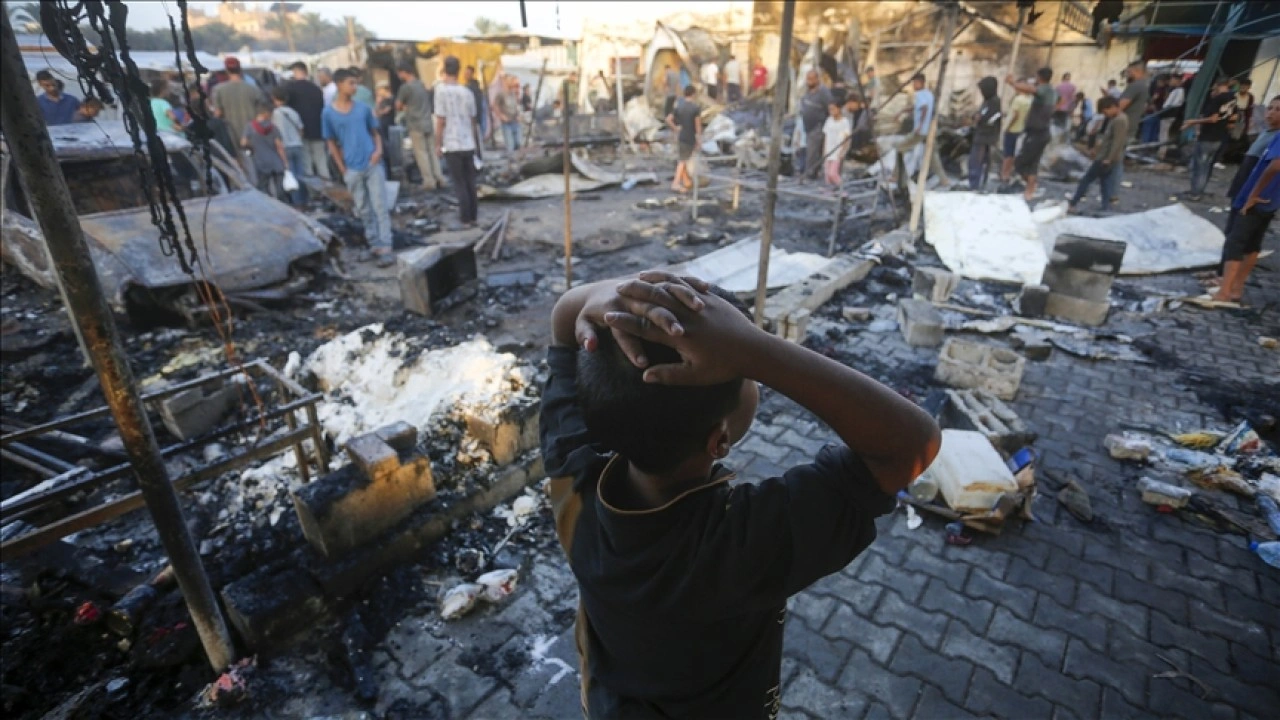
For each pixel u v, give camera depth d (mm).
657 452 831
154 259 5324
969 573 2943
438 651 2609
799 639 2637
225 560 3062
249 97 9250
